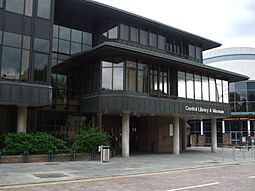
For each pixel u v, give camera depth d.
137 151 31.86
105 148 20.33
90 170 15.77
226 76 32.47
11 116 24.02
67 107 26.45
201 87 30.05
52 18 21.83
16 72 19.95
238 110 53.00
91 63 25.70
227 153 30.95
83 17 28.06
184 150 35.59
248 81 53.25
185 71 28.70
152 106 25.22
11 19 20.19
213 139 32.81
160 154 28.34
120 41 26.22
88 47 28.50
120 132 31.23
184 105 27.91
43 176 13.36
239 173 15.89
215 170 17.33
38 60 20.91
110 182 12.47
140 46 27.47
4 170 15.01
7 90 19.39
